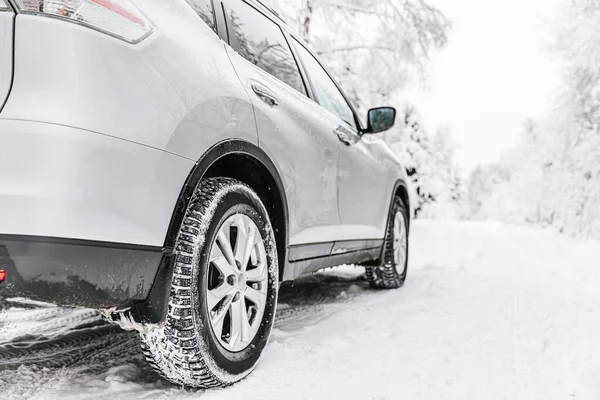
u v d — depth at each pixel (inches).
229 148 79.6
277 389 78.7
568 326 119.9
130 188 62.2
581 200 649.6
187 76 72.9
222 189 79.7
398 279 175.3
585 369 88.8
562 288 176.9
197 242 72.9
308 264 114.0
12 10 57.7
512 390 79.5
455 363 92.4
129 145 61.9
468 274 208.4
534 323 122.8
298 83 121.2
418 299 152.5
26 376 83.2
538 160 829.2
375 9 381.1
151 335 72.0
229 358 79.2
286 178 97.7
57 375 84.4
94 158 58.3
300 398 75.4
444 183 856.9
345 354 97.0
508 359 95.0
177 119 68.6
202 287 73.5
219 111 77.4
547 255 374.6
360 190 139.4
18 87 56.3
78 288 58.8
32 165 54.9
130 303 66.1
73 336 108.6
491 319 126.1
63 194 55.9
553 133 682.8
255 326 86.8
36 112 55.8
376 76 398.9
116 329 114.6
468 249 318.7
